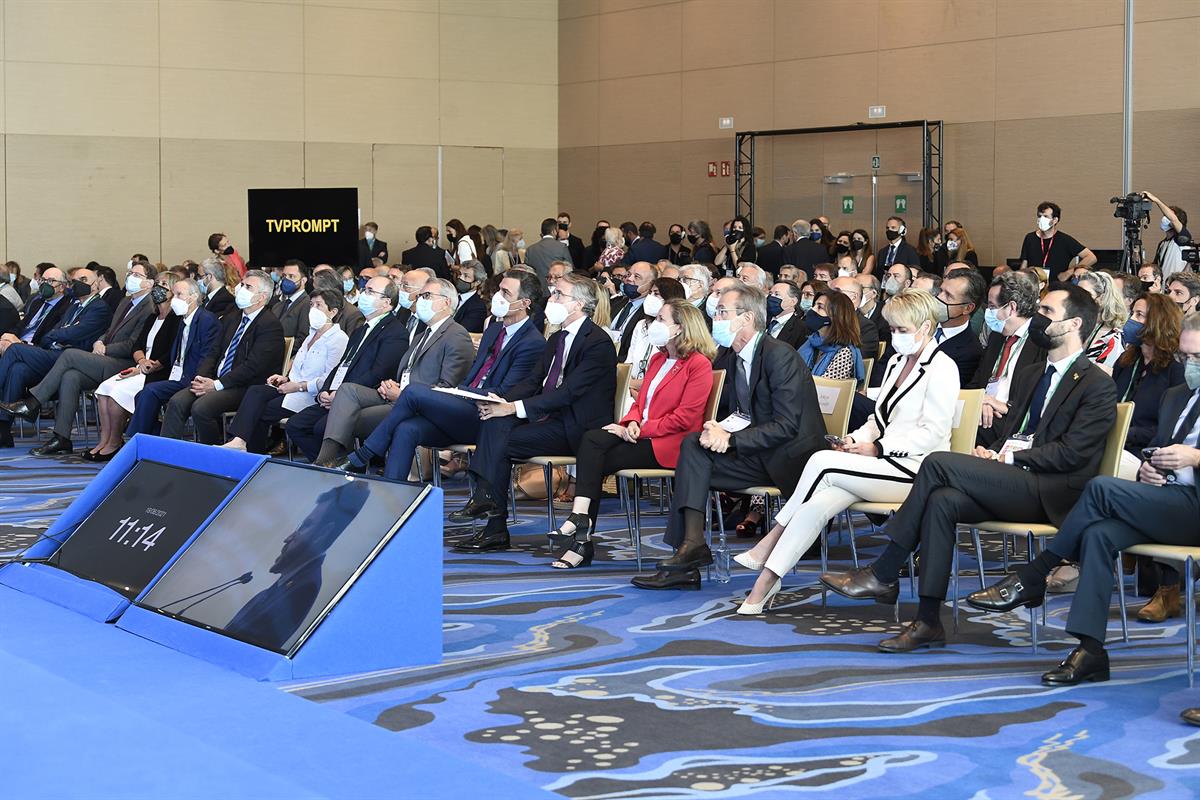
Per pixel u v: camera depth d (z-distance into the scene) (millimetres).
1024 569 4555
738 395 5805
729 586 5805
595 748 3600
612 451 6164
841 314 7301
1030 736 3730
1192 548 4258
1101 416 4762
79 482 8664
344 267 13328
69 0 17719
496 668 4418
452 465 8414
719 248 17812
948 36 15664
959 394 5387
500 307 7137
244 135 18703
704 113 18328
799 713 3945
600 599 5539
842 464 5195
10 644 4418
